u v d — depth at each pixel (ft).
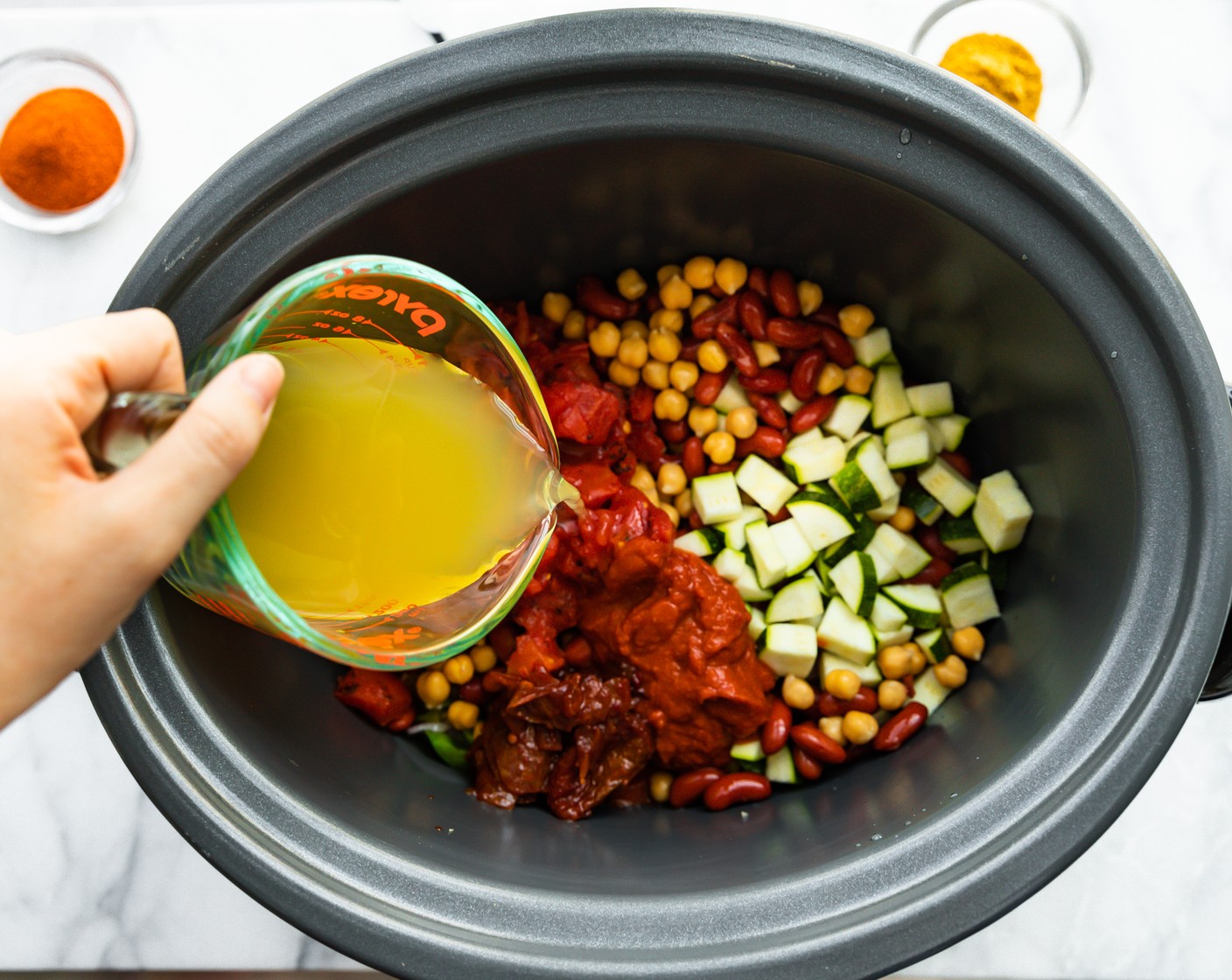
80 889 1.55
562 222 1.46
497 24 1.64
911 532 1.61
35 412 1.06
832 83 1.25
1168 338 1.25
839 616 1.57
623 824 1.48
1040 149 1.25
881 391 1.59
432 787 1.47
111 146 1.65
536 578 1.48
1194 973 1.54
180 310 1.27
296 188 1.27
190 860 1.56
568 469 1.52
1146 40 1.66
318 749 1.39
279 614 1.09
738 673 1.49
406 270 1.17
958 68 1.65
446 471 1.27
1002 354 1.47
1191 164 1.65
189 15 1.66
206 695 1.28
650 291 1.60
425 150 1.28
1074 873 1.56
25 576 1.06
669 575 1.48
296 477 1.21
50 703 1.57
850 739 1.53
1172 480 1.27
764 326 1.55
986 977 1.54
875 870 1.26
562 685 1.48
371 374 1.26
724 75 1.27
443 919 1.25
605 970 1.23
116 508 1.03
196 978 1.57
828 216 1.42
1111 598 1.31
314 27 1.65
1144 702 1.26
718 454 1.59
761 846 1.38
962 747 1.43
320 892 1.24
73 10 1.66
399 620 1.25
